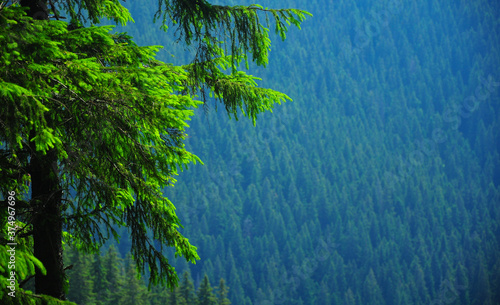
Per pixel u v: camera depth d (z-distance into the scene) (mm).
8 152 4453
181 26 5352
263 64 5516
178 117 4504
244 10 5262
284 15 5328
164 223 5000
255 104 5469
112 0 5828
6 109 3391
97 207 4902
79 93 4094
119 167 4746
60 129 4219
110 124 4070
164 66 5207
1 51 3389
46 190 4719
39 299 3562
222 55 5598
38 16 5000
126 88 4211
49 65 3682
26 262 3359
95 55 4801
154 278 4988
